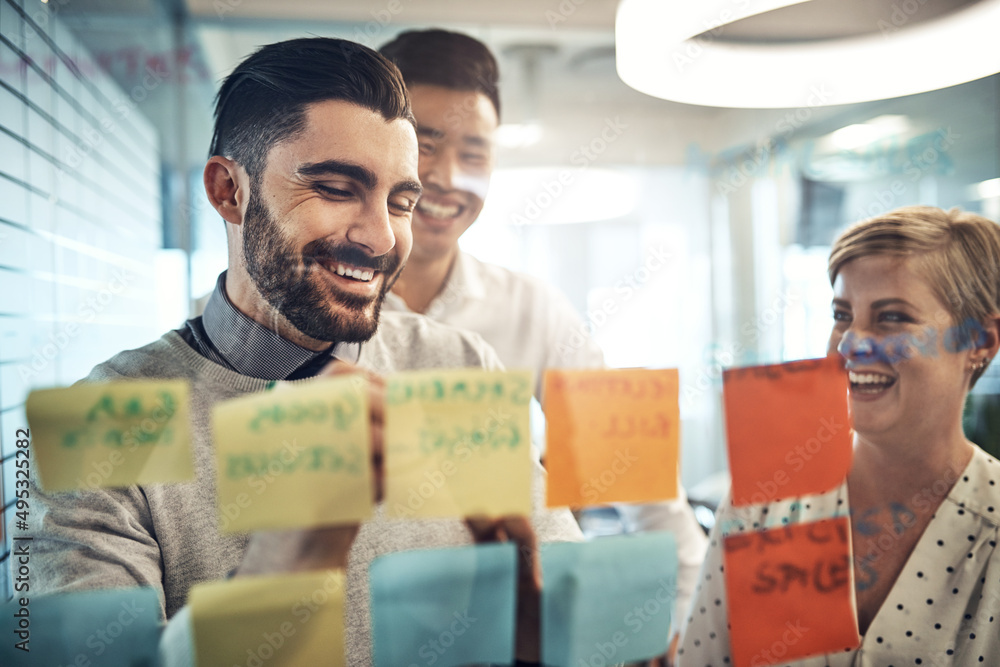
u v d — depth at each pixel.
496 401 0.46
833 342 0.59
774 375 0.53
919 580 0.57
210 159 0.47
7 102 0.48
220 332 0.48
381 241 0.49
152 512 0.44
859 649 0.57
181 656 0.41
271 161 0.46
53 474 0.40
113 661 0.42
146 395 0.41
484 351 0.54
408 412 0.44
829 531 0.55
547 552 0.49
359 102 0.47
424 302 0.54
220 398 0.47
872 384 0.57
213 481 0.46
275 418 0.42
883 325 0.57
